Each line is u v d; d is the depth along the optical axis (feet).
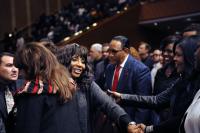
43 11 63.26
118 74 11.64
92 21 45.85
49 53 6.75
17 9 59.82
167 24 47.19
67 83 6.64
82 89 7.54
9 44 47.96
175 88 7.73
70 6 60.80
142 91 11.27
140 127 7.59
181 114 7.23
